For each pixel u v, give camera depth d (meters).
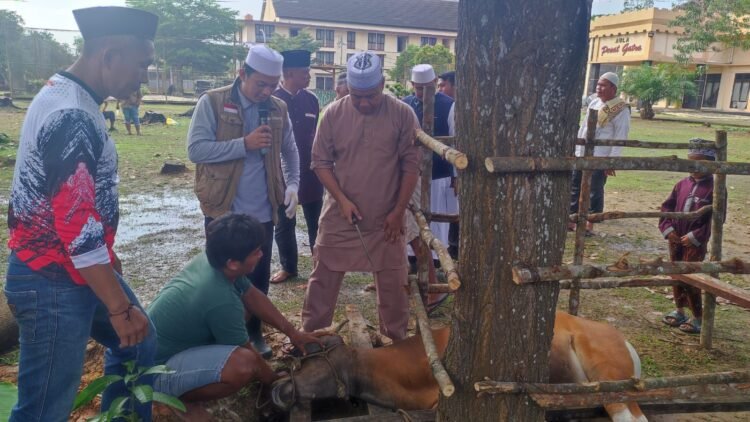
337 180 3.71
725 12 26.48
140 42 2.20
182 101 36.00
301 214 8.54
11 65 31.20
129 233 6.96
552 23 1.96
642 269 2.12
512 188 2.07
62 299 2.18
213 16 52.28
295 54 5.22
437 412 2.51
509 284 2.16
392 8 64.12
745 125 26.08
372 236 3.72
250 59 3.65
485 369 2.26
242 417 3.11
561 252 2.19
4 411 2.71
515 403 2.29
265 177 3.89
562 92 2.02
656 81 29.52
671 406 2.98
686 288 4.41
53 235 2.12
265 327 4.23
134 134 17.47
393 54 62.91
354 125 3.58
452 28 63.66
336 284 3.87
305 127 5.40
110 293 2.14
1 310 3.85
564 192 2.13
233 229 2.84
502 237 2.12
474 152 2.12
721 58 38.78
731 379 2.28
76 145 2.02
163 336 2.99
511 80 2.01
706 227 4.33
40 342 2.20
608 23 40.97
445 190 5.21
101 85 2.18
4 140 13.25
